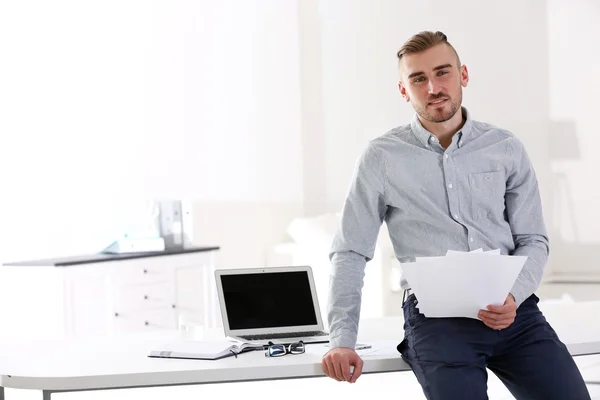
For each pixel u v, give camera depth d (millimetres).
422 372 2783
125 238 6410
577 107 10016
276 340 3158
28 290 5824
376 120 9219
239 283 3314
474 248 2945
